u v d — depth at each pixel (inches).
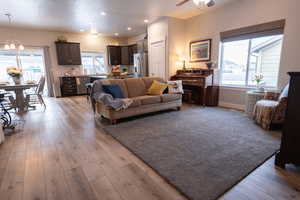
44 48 254.4
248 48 158.4
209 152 79.9
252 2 144.9
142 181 61.1
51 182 61.2
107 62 314.2
